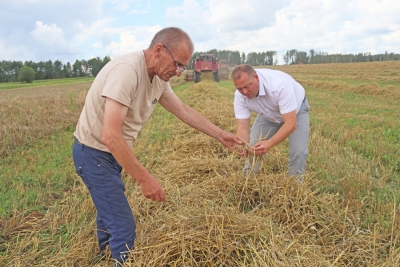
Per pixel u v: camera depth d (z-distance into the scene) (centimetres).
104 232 298
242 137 398
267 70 376
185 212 312
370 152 597
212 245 258
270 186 362
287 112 356
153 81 253
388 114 1027
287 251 265
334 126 825
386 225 331
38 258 310
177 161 523
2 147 689
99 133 242
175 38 229
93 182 250
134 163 228
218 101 1244
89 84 3700
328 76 3272
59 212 392
